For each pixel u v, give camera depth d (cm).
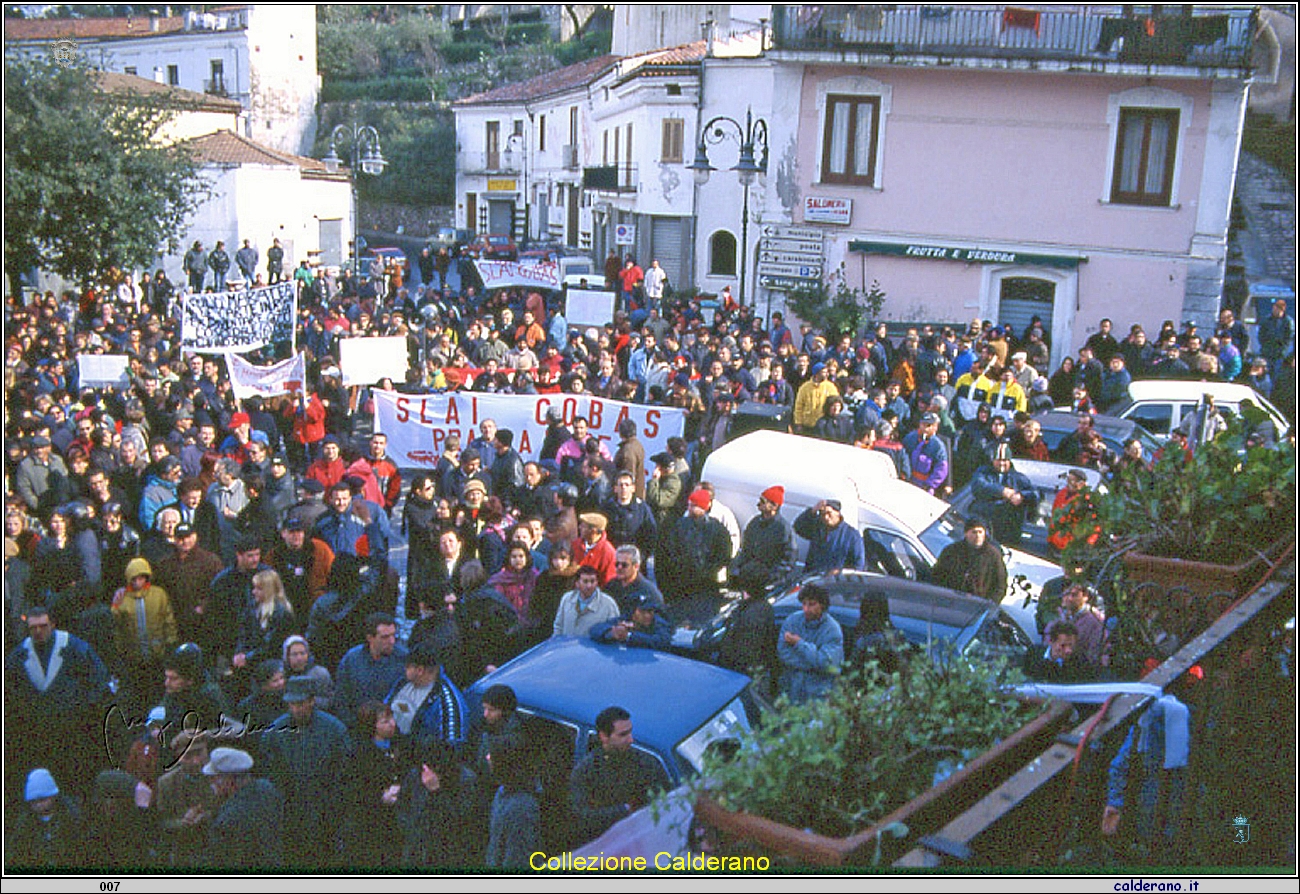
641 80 3012
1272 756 461
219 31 3984
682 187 3052
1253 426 530
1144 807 409
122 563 933
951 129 2180
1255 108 3238
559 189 4056
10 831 591
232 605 796
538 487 1084
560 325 2066
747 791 343
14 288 2008
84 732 712
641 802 550
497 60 4747
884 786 355
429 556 938
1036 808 346
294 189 3406
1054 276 2177
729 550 1020
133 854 579
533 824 515
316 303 2695
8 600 848
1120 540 543
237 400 1455
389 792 603
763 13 3191
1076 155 2133
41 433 1152
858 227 2256
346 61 4678
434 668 634
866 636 691
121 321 2030
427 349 1878
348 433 1636
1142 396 1417
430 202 4531
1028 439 1241
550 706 604
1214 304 2116
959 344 1683
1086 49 2073
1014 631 821
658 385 1598
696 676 640
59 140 2003
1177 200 2098
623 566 818
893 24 2161
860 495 1027
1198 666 447
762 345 1631
